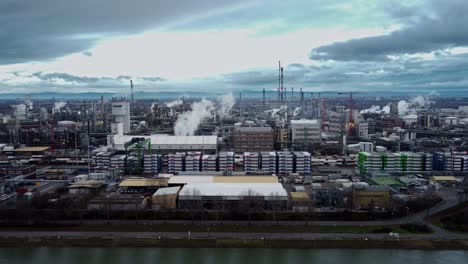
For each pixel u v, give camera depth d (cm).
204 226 17712
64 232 17225
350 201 19762
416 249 15788
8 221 18075
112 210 18800
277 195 19475
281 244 16138
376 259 14975
